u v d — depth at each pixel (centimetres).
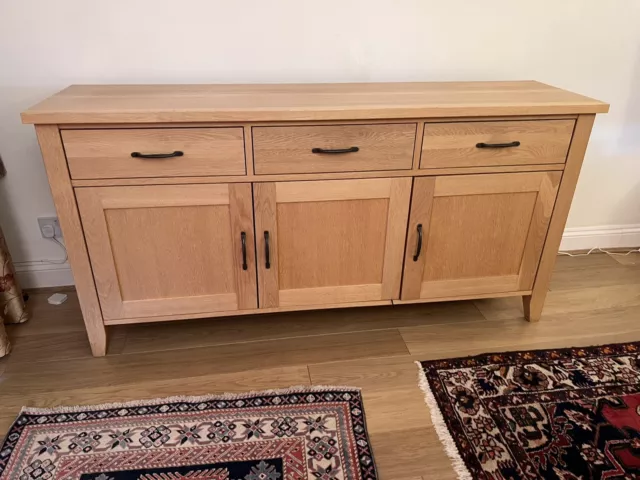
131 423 142
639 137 222
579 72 206
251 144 144
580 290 213
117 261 155
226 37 179
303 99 153
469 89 175
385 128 149
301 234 161
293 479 126
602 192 234
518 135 157
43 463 129
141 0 169
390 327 188
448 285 179
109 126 136
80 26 169
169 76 182
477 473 130
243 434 139
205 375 162
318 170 151
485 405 151
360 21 183
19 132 180
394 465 132
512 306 202
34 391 154
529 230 174
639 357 172
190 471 128
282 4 177
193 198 149
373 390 156
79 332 181
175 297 164
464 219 168
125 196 146
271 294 169
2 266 172
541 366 167
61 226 146
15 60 170
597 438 140
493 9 189
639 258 239
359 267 170
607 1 194
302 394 154
